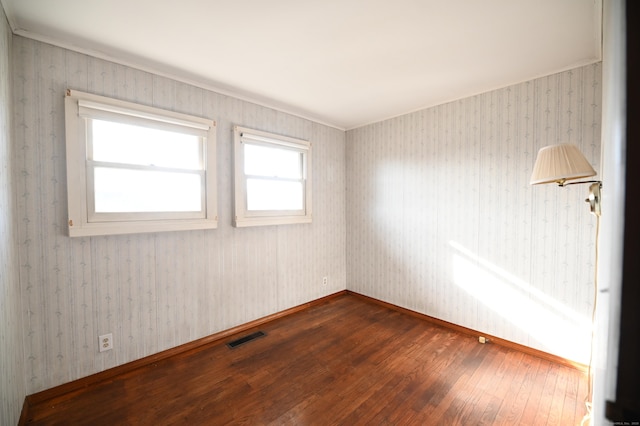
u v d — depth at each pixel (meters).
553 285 2.23
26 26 1.65
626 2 0.40
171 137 2.33
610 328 0.46
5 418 1.31
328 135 3.67
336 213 3.81
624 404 0.38
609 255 0.55
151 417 1.65
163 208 2.28
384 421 1.62
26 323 1.71
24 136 1.69
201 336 2.50
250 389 1.90
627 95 0.39
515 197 2.41
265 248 2.99
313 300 3.53
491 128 2.54
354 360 2.25
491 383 1.96
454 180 2.80
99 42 1.84
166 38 1.80
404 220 3.26
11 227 1.53
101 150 1.99
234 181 2.68
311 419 1.64
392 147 3.37
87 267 1.93
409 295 3.22
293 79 2.41
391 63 2.13
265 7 1.52
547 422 1.60
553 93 2.20
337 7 1.52
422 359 2.27
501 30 1.72
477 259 2.65
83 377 1.92
